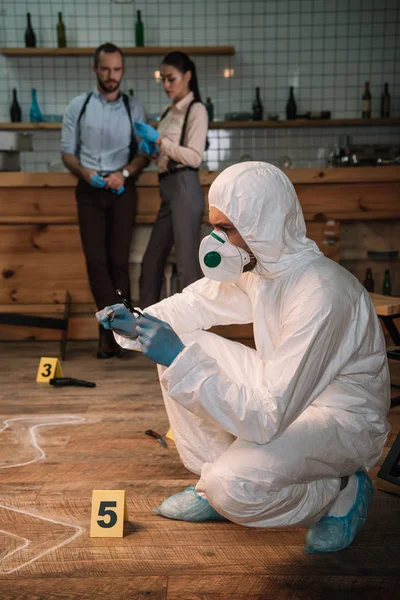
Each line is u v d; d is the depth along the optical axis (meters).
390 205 4.18
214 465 1.61
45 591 1.56
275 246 1.59
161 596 1.55
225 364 1.89
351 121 5.26
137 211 4.16
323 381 1.56
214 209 1.62
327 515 1.76
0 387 3.32
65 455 2.41
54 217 4.14
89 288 4.25
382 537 1.82
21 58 5.38
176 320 1.97
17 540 1.80
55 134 5.44
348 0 5.38
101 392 3.23
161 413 2.91
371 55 5.44
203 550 1.75
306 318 1.50
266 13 5.39
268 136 5.49
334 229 4.19
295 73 5.46
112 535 1.81
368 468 1.75
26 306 4.06
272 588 1.58
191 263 3.77
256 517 1.60
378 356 1.69
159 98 5.45
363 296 1.63
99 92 3.93
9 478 2.21
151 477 2.21
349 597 1.55
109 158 3.97
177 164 3.72
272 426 1.47
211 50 5.25
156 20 5.40
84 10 5.36
